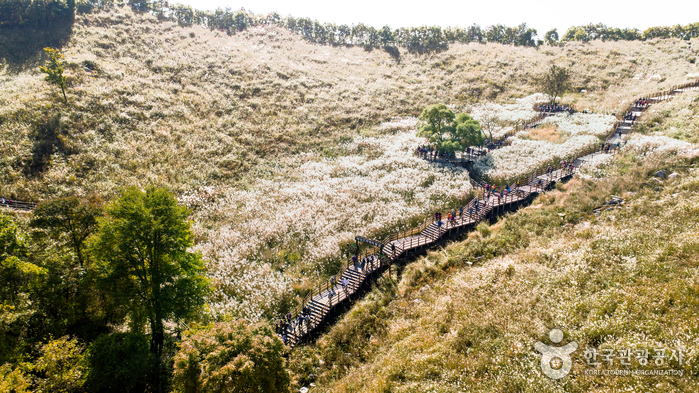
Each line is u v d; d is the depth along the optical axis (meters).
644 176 28.38
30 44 59.50
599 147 39.38
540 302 16.69
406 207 35.28
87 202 24.31
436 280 23.75
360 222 34.03
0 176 35.09
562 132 46.00
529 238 25.06
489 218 31.14
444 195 36.81
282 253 31.03
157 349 20.97
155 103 53.56
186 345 14.75
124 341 18.38
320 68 77.38
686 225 18.92
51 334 18.33
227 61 71.50
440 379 14.00
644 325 12.78
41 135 40.62
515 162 40.41
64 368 16.38
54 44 60.50
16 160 37.09
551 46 85.19
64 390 15.82
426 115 44.81
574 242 21.36
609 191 28.11
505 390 12.35
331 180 42.34
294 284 27.44
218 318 23.80
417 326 18.95
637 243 18.58
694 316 12.28
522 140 45.72
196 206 38.28
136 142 45.22
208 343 14.49
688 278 14.25
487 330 15.91
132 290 19.81
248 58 74.81
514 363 13.43
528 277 19.05
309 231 33.72
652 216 21.78
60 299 20.72
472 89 68.00
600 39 86.50
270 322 23.75
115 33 69.38
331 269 28.89
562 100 58.69
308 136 54.38
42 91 47.38
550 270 19.05
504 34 91.62
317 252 30.61
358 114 61.00
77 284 21.30
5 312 17.14
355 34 94.12
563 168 35.72
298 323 23.42
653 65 65.12
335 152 50.69
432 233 29.88
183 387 14.12
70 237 23.27
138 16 78.38
